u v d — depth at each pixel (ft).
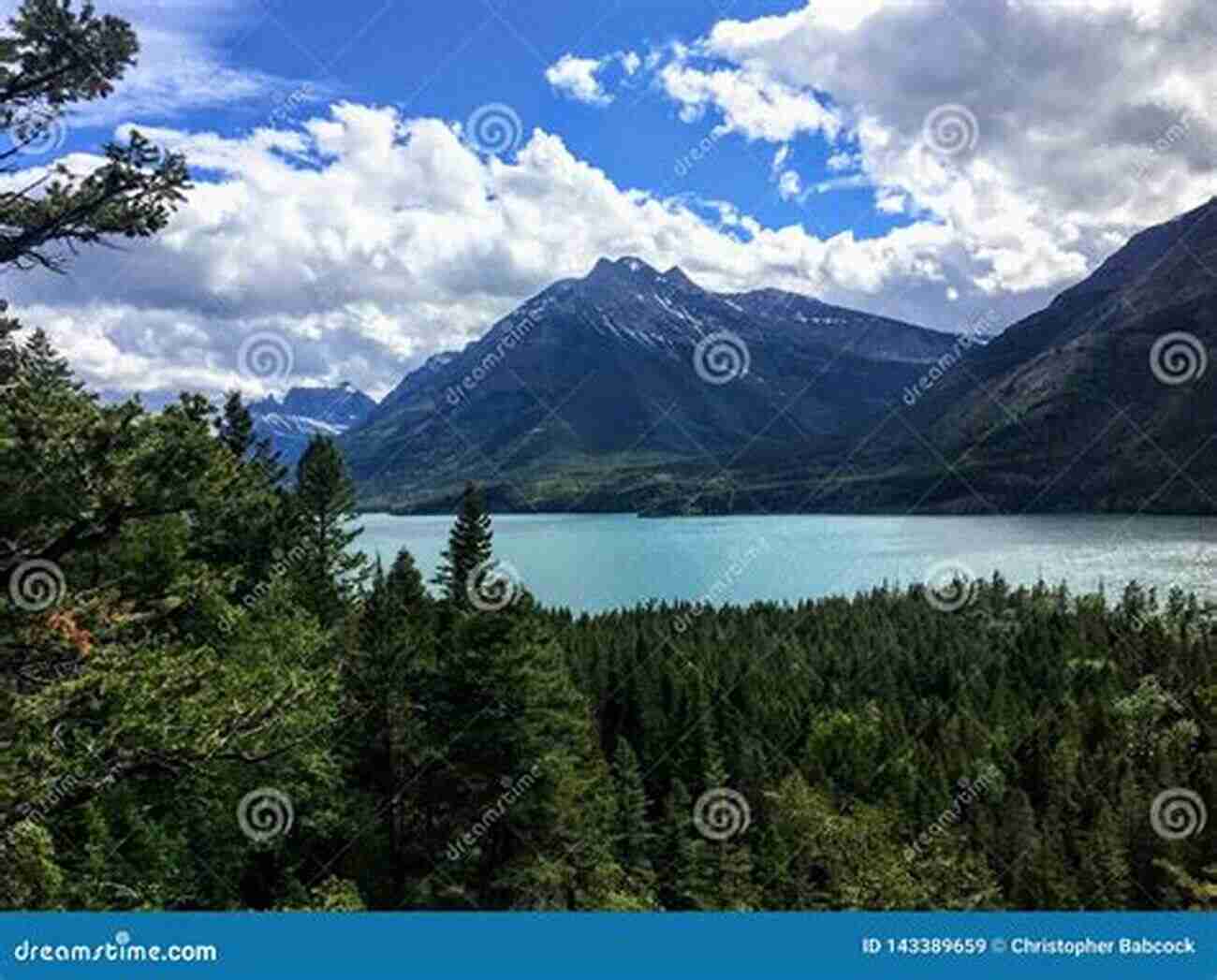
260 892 109.09
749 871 159.84
